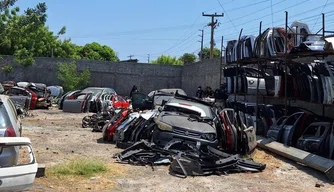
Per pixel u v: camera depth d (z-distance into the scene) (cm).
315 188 695
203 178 727
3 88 2145
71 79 3109
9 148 504
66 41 4484
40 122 1577
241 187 676
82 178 678
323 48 1025
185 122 955
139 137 1011
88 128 1434
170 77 3491
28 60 2492
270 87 1383
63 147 991
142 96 1695
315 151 946
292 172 820
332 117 1256
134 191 618
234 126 987
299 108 1286
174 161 764
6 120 612
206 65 2838
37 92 2266
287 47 1227
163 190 631
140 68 3466
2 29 1335
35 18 1349
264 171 817
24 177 477
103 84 3447
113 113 1338
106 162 816
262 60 1397
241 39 1528
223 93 1780
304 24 1284
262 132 1278
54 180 655
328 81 1025
